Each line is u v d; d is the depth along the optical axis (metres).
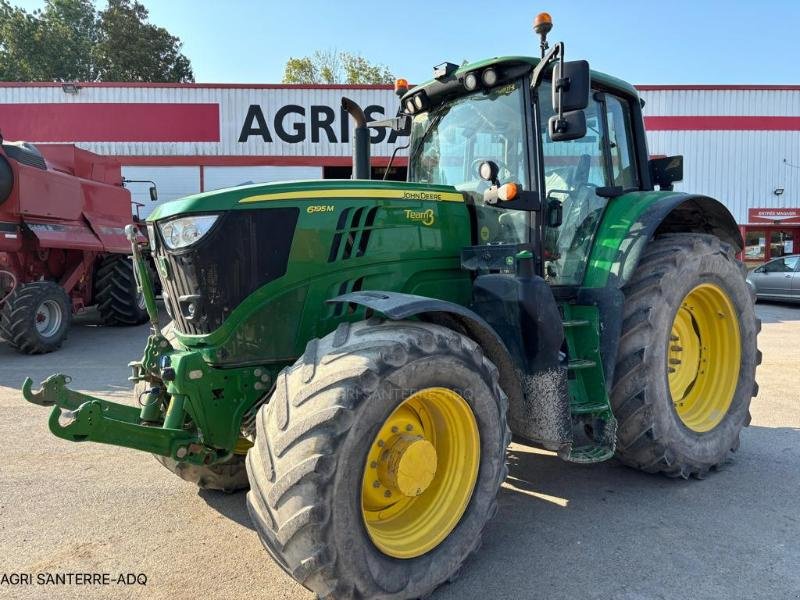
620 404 3.41
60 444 4.39
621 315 3.33
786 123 18.19
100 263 10.41
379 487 2.45
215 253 2.66
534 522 3.13
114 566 2.71
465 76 3.46
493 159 3.46
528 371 2.94
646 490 3.54
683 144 18.08
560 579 2.58
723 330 3.94
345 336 2.43
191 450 2.74
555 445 2.91
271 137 16.92
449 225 3.29
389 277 3.03
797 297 13.38
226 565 2.72
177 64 38.88
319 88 16.84
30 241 8.52
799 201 18.36
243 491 3.55
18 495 3.50
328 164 17.03
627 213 3.61
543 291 2.94
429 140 3.93
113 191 10.65
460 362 2.48
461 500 2.57
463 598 2.45
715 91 17.97
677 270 3.48
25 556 2.80
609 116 4.01
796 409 5.22
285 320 2.78
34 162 8.35
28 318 7.77
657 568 2.66
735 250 4.27
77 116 16.70
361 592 2.19
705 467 3.66
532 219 3.22
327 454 2.10
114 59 37.00
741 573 2.61
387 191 3.06
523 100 3.28
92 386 6.18
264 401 2.80
